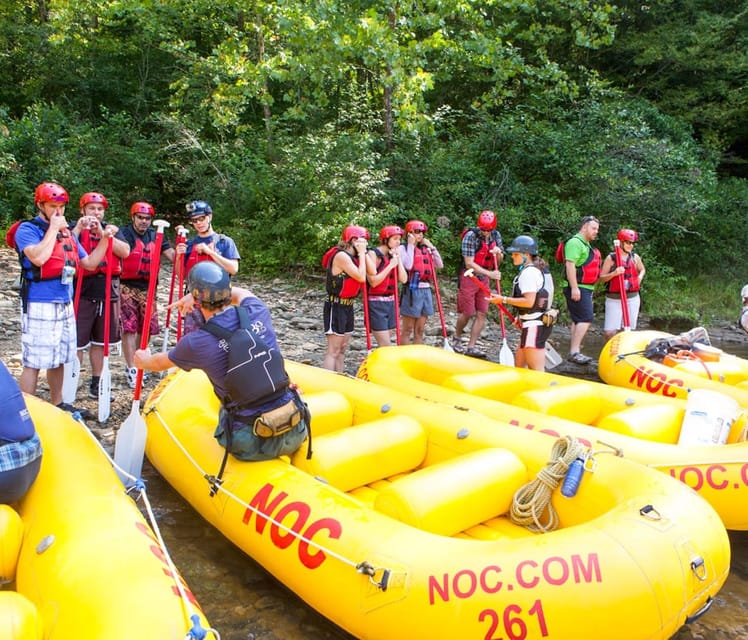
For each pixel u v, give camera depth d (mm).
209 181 14797
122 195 16000
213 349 3381
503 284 12289
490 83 16891
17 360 6707
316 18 11398
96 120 18234
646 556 2834
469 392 5234
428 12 13734
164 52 17953
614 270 7906
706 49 16750
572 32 16062
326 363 6301
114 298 5641
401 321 7590
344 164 12586
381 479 4102
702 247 14609
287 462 3727
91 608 2484
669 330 11812
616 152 13586
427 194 13445
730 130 18047
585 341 10289
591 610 2664
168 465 4133
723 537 3156
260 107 17438
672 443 4738
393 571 2742
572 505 3547
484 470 3549
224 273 3451
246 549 3453
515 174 14133
